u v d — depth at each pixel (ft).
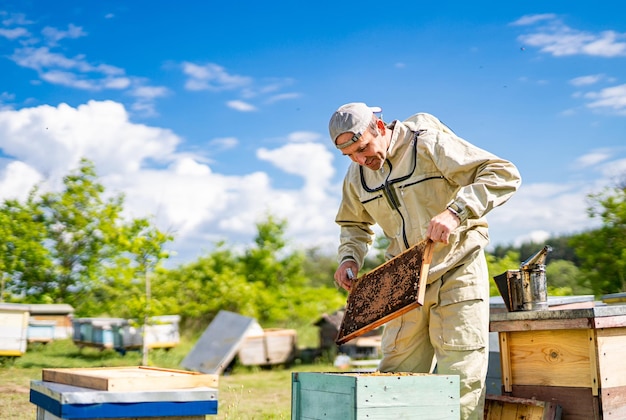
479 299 10.58
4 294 50.85
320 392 9.30
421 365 11.19
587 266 32.63
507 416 11.57
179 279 61.26
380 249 50.57
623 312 10.63
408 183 10.94
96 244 53.21
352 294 11.18
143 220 39.17
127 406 8.40
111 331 41.47
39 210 53.26
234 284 60.29
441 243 10.52
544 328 11.09
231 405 21.04
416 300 9.34
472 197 9.82
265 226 70.85
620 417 10.55
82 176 54.13
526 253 43.50
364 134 10.50
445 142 10.73
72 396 8.14
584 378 10.70
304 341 55.83
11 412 19.06
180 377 8.91
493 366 14.79
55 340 47.96
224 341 35.37
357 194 11.95
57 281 53.21
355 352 40.06
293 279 69.56
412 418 8.80
